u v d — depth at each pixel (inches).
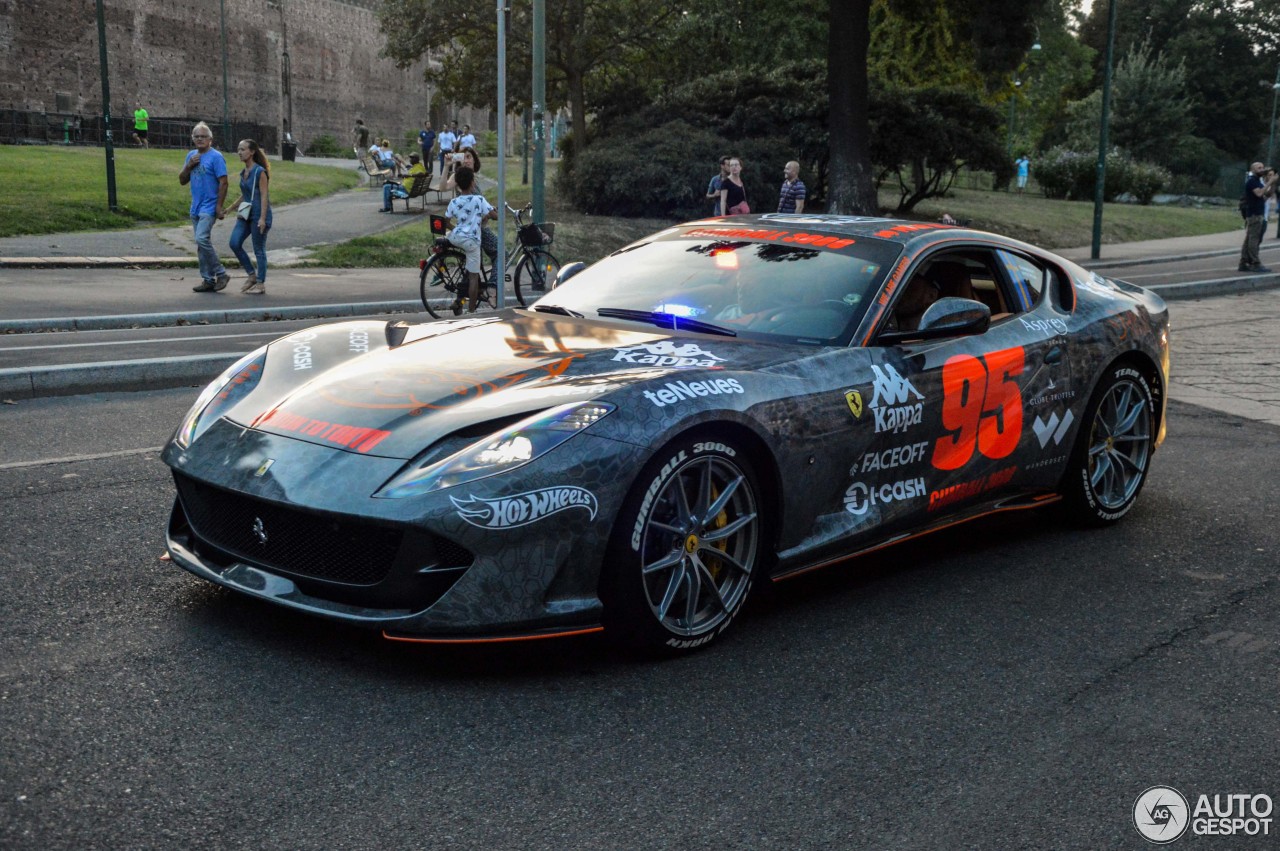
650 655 131.3
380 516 116.5
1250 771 110.4
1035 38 1035.9
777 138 1135.6
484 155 2338.8
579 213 1072.8
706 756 109.3
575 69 1311.5
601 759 107.7
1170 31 3218.5
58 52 1873.8
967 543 185.9
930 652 138.3
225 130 1907.0
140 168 1111.6
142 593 144.7
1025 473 178.7
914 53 1133.1
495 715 116.0
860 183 933.8
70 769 100.1
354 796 98.7
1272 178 788.6
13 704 112.2
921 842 95.3
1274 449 260.8
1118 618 152.4
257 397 142.1
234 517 130.8
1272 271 809.5
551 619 121.7
